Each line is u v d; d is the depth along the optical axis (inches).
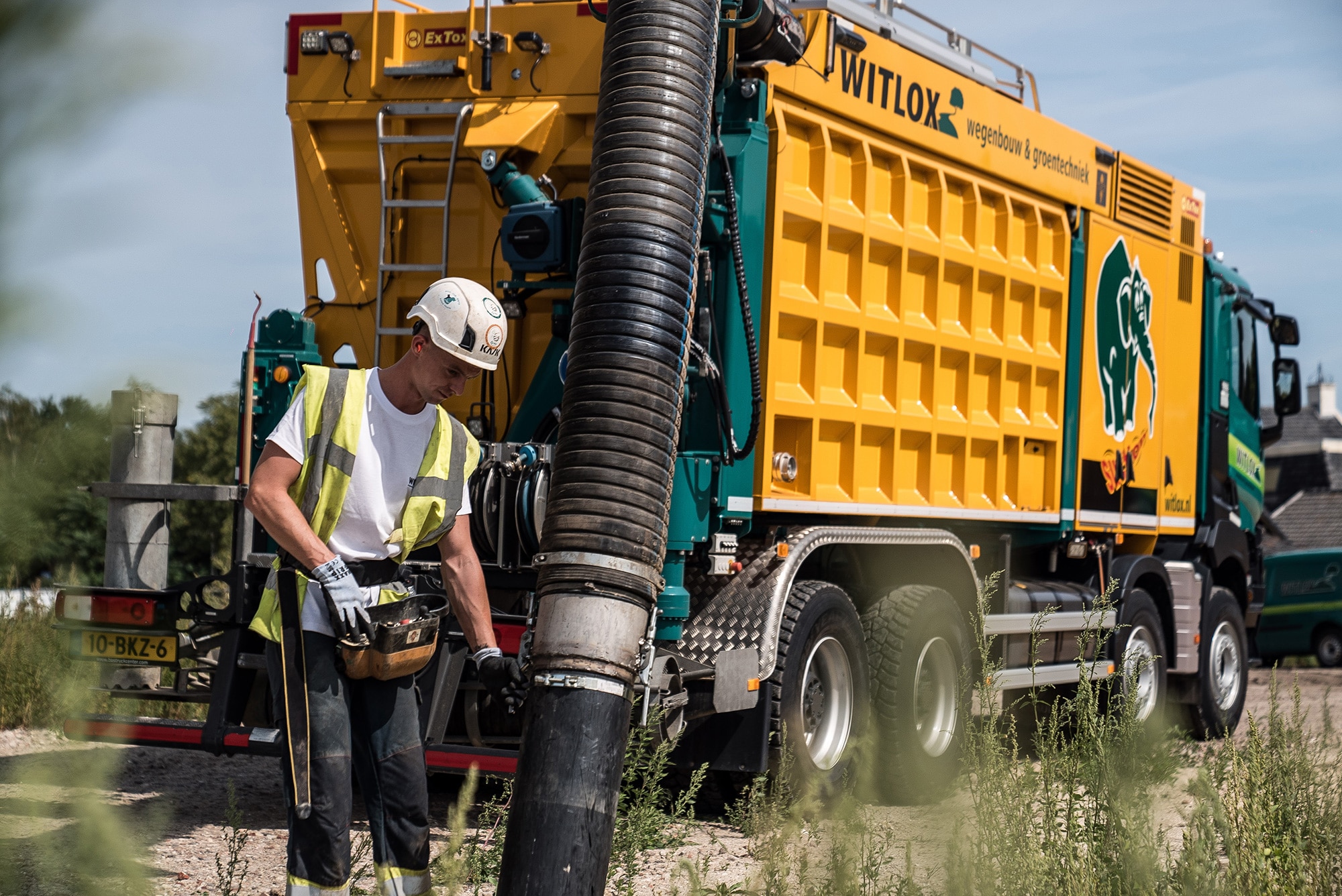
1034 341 320.2
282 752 131.6
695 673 216.1
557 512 146.0
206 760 287.0
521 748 139.8
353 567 132.3
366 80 247.0
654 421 148.0
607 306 149.9
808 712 244.4
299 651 127.7
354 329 250.5
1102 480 353.1
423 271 240.7
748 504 233.0
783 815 208.8
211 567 261.1
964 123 290.4
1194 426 410.6
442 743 204.2
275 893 171.5
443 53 244.1
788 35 228.4
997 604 306.2
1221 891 141.6
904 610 264.4
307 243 253.1
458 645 206.7
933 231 282.7
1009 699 305.7
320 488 129.2
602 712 139.4
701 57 159.5
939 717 273.3
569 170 237.5
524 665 144.2
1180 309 400.2
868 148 260.2
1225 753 185.3
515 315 235.3
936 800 254.2
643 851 188.2
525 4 241.1
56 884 36.8
